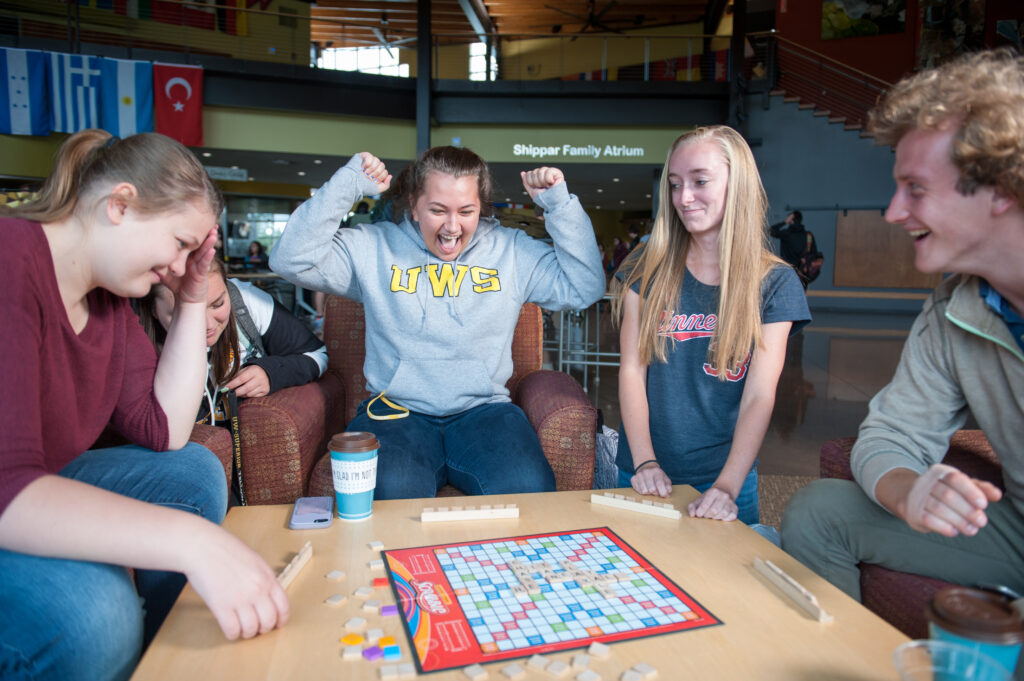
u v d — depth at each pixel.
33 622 0.91
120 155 1.09
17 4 9.98
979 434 1.59
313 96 10.48
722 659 0.88
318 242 1.94
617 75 15.34
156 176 1.08
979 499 0.93
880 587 1.32
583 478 2.08
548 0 13.94
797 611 1.01
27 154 9.41
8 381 0.95
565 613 1.00
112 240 1.09
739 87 10.82
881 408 1.38
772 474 3.33
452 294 2.08
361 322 2.49
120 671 1.01
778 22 12.59
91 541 0.92
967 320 1.22
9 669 0.90
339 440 1.34
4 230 1.02
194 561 0.92
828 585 1.10
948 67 1.08
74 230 1.10
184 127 9.88
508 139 11.28
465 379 2.09
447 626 0.96
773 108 11.09
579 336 7.06
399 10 13.21
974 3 11.72
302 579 1.10
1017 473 1.27
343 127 10.91
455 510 1.37
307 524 1.32
